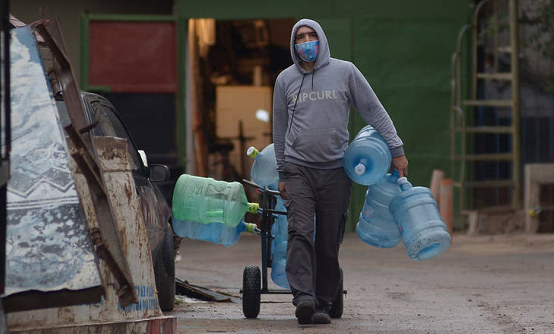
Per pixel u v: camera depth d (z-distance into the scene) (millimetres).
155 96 52000
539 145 52094
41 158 12062
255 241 49812
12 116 12312
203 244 47750
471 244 43156
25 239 11555
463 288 25984
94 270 11492
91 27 51719
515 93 50656
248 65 70375
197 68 58656
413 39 52562
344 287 26891
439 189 49125
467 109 52312
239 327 17047
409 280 29000
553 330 16609
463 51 52250
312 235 17172
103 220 11859
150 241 17812
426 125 52469
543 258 34812
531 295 23484
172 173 52094
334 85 17359
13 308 11344
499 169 52438
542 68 51906
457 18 52469
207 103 66188
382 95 52656
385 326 17188
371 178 17359
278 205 19047
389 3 52500
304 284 16969
